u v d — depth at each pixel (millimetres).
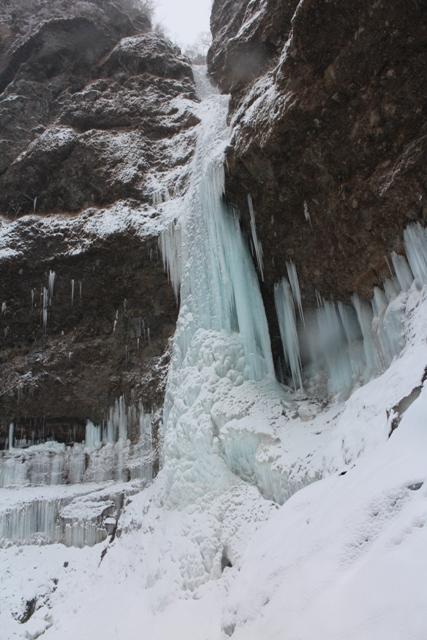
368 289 7441
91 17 16984
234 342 8328
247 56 8555
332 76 6254
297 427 7082
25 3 18484
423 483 2875
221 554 6426
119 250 11156
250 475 6969
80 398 11930
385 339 6555
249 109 7672
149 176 12438
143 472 10492
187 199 10312
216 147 9609
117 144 13023
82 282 11695
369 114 6332
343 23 5891
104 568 8531
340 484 3832
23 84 15344
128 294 11523
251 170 7738
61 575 8875
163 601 6590
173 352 9562
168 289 11133
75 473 11602
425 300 5898
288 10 7645
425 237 6195
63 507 10188
